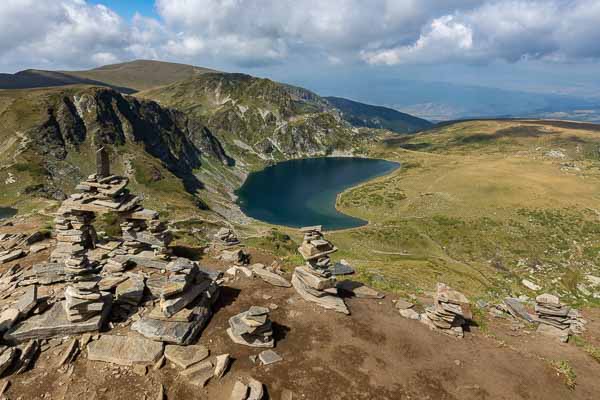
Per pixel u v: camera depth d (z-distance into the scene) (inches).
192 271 772.0
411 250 4042.8
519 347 750.5
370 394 581.3
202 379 571.8
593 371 681.0
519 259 3631.9
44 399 518.0
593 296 2726.4
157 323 671.8
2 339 605.6
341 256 2716.5
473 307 921.5
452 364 666.2
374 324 789.9
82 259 701.9
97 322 657.0
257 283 950.4
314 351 679.1
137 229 1024.2
